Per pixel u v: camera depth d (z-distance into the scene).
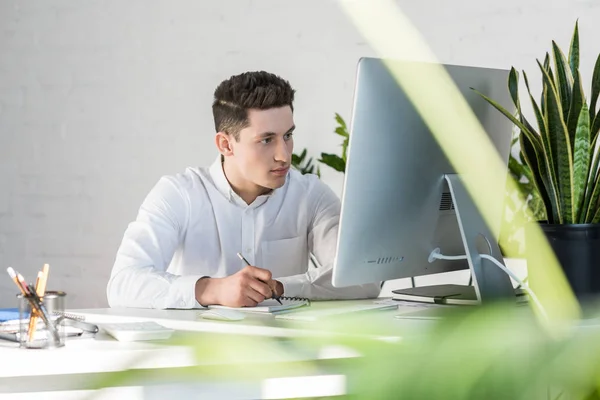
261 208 1.91
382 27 2.79
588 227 1.25
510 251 2.22
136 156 3.12
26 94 3.26
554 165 1.30
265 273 1.45
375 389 0.24
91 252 3.17
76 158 3.20
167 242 1.80
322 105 2.89
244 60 2.99
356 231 1.26
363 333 0.36
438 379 0.24
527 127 1.37
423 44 2.75
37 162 3.25
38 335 0.98
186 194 1.88
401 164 1.28
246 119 1.73
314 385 0.95
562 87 1.37
